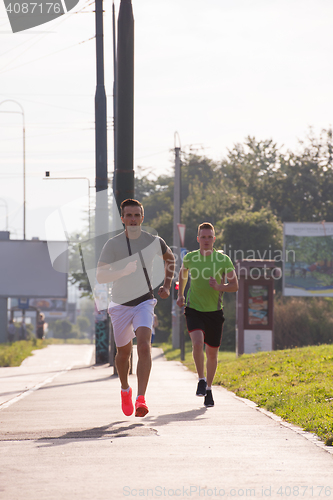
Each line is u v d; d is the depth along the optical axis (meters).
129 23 41.69
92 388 35.53
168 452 15.50
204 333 25.72
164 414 22.78
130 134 42.25
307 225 110.38
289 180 161.75
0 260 102.38
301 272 109.81
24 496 11.69
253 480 12.80
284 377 33.78
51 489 12.15
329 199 162.00
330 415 19.70
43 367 65.81
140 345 19.39
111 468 13.82
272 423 20.34
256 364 44.50
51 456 15.05
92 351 93.31
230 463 14.30
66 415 22.83
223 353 79.06
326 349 47.41
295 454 15.30
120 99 41.91
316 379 30.84
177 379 41.16
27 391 34.53
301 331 95.06
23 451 15.62
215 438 17.44
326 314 98.12
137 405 18.94
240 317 66.00
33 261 102.56
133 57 42.09
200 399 28.16
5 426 20.09
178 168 96.00
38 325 148.38
